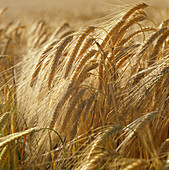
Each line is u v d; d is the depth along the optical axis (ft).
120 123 9.09
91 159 6.08
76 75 9.19
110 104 9.74
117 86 10.02
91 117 10.11
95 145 6.25
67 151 9.42
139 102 8.79
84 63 9.28
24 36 32.30
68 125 8.92
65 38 9.75
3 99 12.16
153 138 8.68
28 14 62.39
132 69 9.96
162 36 9.84
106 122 9.71
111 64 9.62
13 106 10.35
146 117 6.57
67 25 21.80
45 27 31.65
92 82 10.82
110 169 7.59
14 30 31.30
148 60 10.11
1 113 10.82
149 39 9.61
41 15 59.52
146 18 10.96
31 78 10.31
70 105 8.14
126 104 9.53
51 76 9.32
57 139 9.89
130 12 10.64
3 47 25.35
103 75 10.14
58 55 9.40
